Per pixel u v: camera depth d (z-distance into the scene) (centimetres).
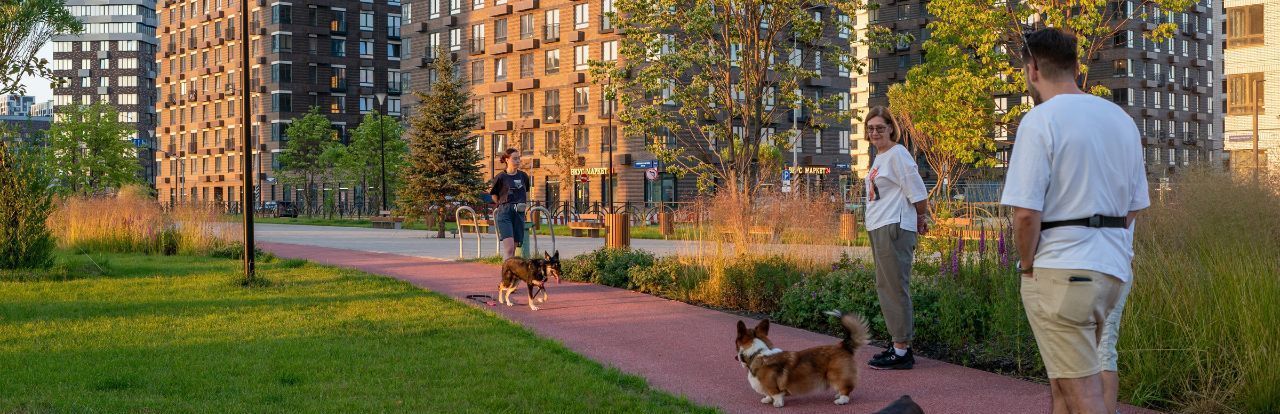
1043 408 538
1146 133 6875
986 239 834
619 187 5128
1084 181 347
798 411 541
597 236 2891
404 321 859
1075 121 348
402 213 3784
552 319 901
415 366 649
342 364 657
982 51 2227
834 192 1229
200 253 1881
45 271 1351
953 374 629
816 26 1520
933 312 747
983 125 2531
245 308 956
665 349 738
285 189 7744
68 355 689
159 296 1073
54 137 5778
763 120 1575
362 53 8144
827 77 5528
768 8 1489
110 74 14550
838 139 5731
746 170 1491
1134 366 564
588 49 5238
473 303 1003
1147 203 367
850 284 846
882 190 636
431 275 1361
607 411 526
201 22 8444
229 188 8194
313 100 7856
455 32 6062
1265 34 3228
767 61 1505
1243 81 3291
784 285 949
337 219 5672
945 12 2289
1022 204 348
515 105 5681
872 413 532
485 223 3095
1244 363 525
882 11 7588
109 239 1970
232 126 8106
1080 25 1947
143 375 620
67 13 1658
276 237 2970
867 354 707
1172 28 1962
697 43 1504
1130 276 361
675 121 1616
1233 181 796
